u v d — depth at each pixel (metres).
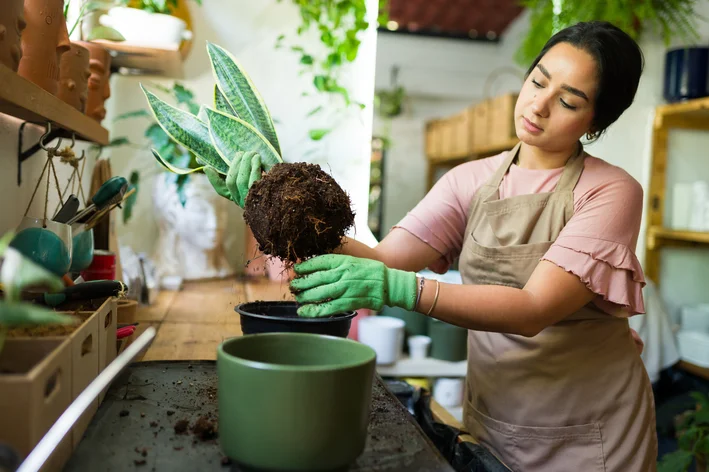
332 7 2.11
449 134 3.93
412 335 2.01
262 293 1.75
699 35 2.26
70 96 1.09
